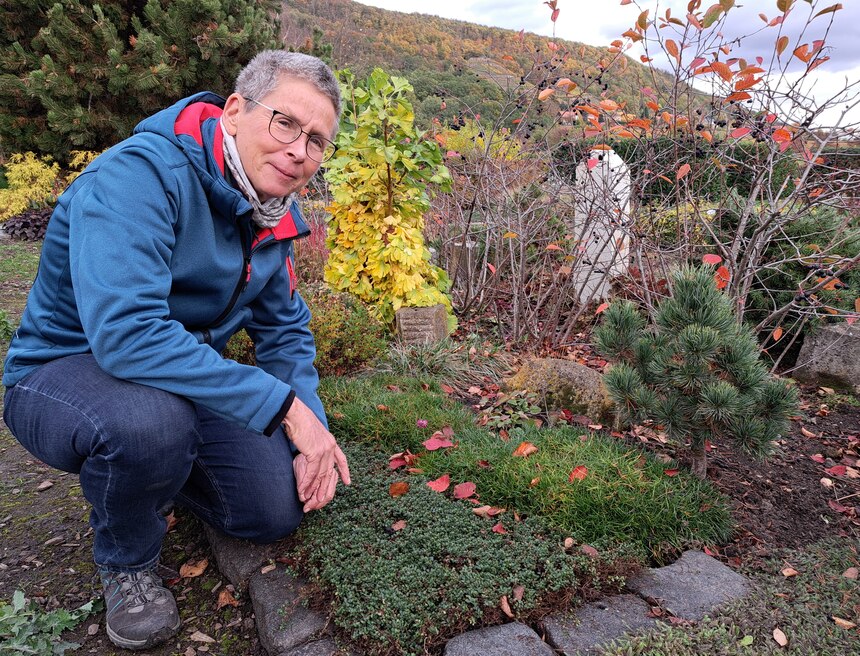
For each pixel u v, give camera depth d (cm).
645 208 416
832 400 368
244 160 164
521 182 478
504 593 176
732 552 211
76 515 236
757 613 174
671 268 387
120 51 923
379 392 312
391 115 375
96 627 180
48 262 161
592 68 400
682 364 226
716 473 263
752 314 431
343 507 213
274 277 201
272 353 212
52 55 965
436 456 246
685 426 230
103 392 154
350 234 415
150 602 175
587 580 187
